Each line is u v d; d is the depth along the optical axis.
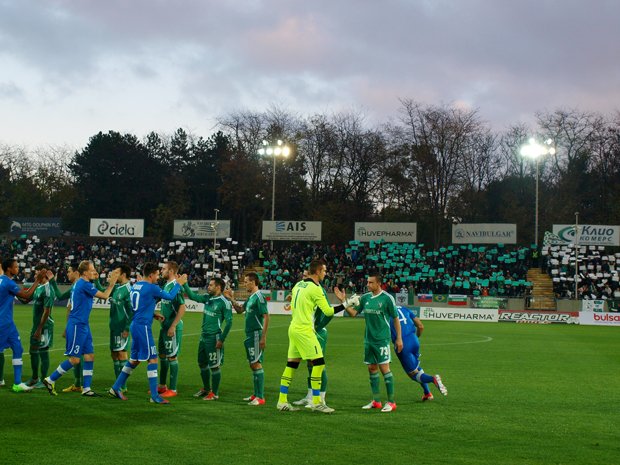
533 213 69.50
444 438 8.78
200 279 51.50
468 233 53.72
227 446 8.11
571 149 69.81
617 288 49.62
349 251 55.16
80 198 84.12
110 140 84.06
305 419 9.94
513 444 8.50
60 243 59.94
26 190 82.94
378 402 11.09
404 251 53.91
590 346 24.77
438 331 32.56
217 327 11.91
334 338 26.91
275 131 70.50
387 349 11.02
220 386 13.53
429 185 67.06
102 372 15.25
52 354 18.61
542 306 46.59
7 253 58.53
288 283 51.69
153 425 9.31
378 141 70.56
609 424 9.91
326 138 71.25
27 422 9.42
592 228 52.22
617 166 69.69
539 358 20.12
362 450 8.04
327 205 69.69
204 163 81.56
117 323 12.73
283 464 7.34
